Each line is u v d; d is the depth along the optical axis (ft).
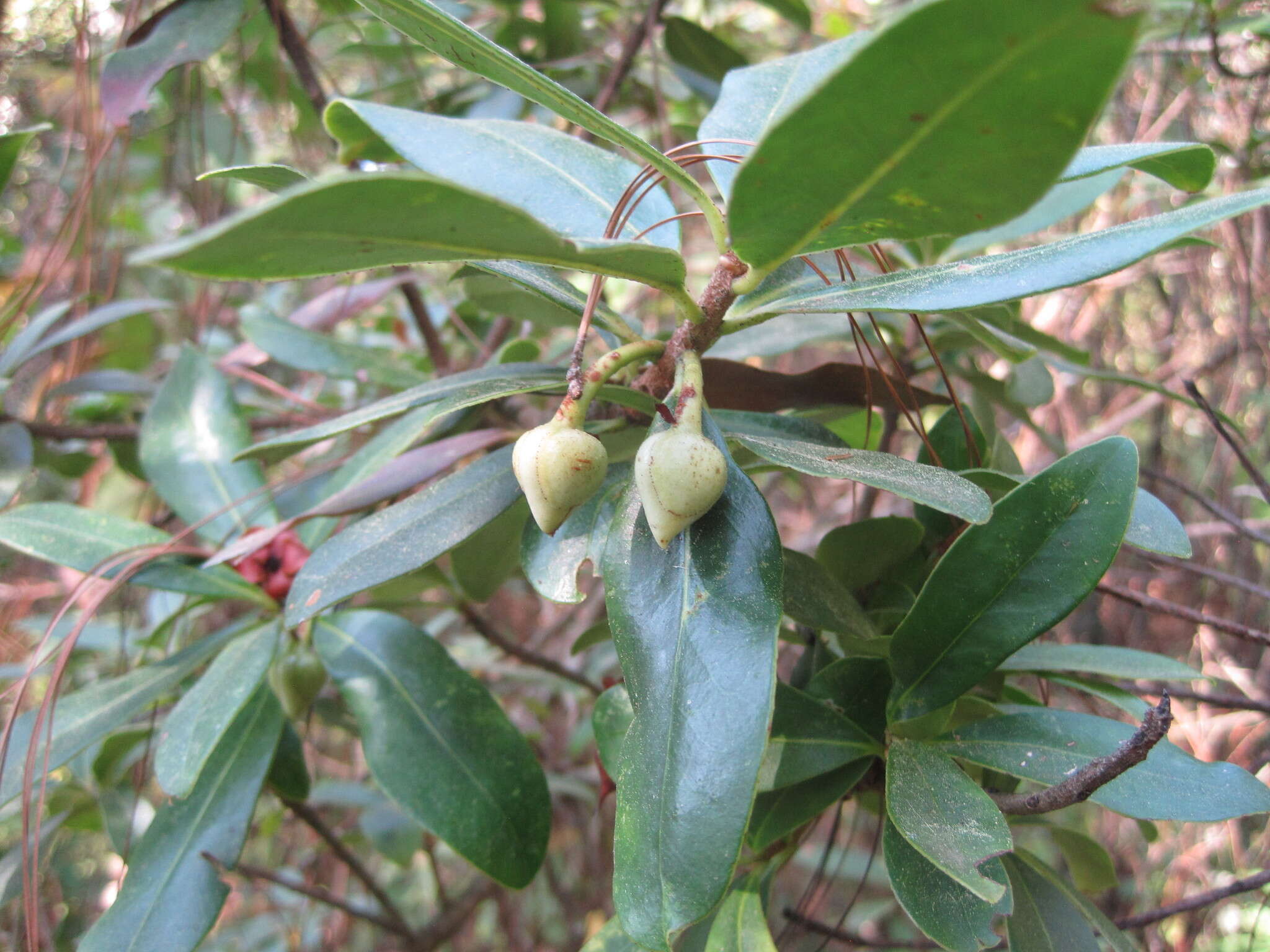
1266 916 1.42
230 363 1.29
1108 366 1.63
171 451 0.91
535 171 0.60
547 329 1.30
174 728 0.68
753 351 0.90
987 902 0.47
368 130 0.76
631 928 0.40
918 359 0.96
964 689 0.55
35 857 0.66
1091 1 0.28
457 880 1.90
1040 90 0.31
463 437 0.73
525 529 0.59
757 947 0.55
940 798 0.50
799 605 0.60
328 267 0.37
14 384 1.39
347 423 0.58
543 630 1.66
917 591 0.71
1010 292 0.45
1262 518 1.64
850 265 0.59
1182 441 1.69
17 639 1.37
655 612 0.47
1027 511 0.54
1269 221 1.37
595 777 1.41
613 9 1.35
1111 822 1.56
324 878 1.66
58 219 1.55
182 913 0.68
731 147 0.61
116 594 1.36
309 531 0.92
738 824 0.40
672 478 0.44
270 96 1.48
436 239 0.37
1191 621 0.75
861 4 1.95
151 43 0.89
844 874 1.43
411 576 0.91
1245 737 1.47
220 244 0.33
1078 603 0.53
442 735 0.73
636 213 0.61
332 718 1.12
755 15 2.04
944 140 0.34
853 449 0.50
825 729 0.59
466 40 0.46
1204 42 1.32
